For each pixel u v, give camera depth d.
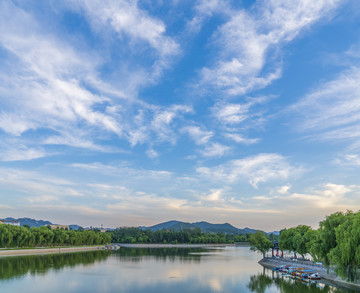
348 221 89.12
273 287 94.00
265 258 170.62
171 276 115.69
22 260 158.12
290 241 154.50
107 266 146.00
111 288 91.50
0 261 150.88
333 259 85.56
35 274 115.00
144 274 120.44
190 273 124.69
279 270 132.12
